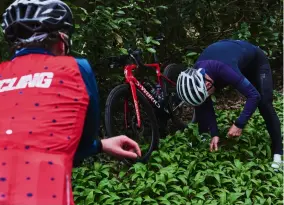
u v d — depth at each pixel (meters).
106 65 5.36
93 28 4.98
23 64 1.63
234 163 4.52
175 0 7.07
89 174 4.29
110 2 5.52
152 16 6.09
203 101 4.32
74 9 4.79
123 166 4.71
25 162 1.44
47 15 1.64
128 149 1.94
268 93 4.67
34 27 1.63
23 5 1.66
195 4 7.14
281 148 4.79
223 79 4.26
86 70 1.66
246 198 3.87
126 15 5.78
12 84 1.59
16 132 1.48
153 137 4.82
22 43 1.66
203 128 4.78
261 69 4.67
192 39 7.83
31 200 1.38
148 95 5.11
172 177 4.08
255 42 7.51
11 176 1.42
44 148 1.48
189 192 3.95
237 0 7.84
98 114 1.71
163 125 5.46
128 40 5.58
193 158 4.64
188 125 5.42
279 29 8.22
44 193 1.40
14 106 1.53
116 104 4.61
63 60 1.63
